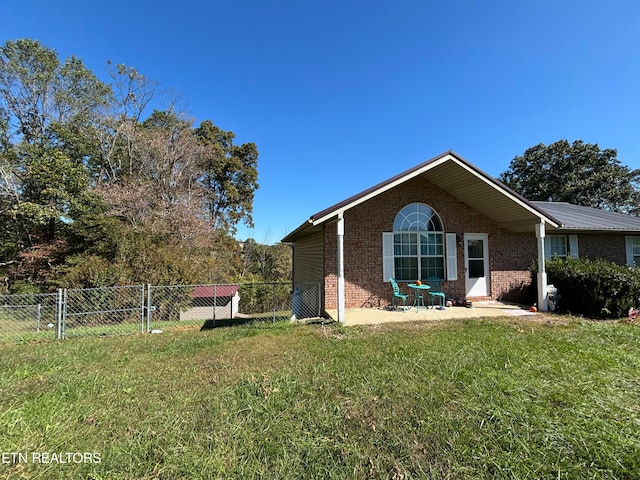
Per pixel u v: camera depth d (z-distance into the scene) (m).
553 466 2.29
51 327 7.66
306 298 10.00
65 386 3.83
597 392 3.46
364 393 3.51
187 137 19.69
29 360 4.98
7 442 2.66
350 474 2.25
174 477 2.23
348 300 9.39
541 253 8.69
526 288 10.56
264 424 2.91
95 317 8.44
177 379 4.07
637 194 26.28
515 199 8.37
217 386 3.81
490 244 10.46
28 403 3.37
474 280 10.30
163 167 18.28
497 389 3.55
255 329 7.11
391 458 2.41
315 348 5.38
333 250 9.35
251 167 30.30
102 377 4.16
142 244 9.93
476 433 2.71
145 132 19.30
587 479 2.16
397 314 8.38
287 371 4.26
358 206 9.64
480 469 2.28
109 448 2.57
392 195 9.86
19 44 16.66
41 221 13.35
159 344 5.96
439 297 9.71
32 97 17.09
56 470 2.32
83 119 18.64
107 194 15.29
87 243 12.55
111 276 8.84
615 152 26.62
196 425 2.90
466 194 9.63
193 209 17.47
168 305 9.25
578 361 4.43
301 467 2.31
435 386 3.65
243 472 2.26
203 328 7.71
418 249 9.98
